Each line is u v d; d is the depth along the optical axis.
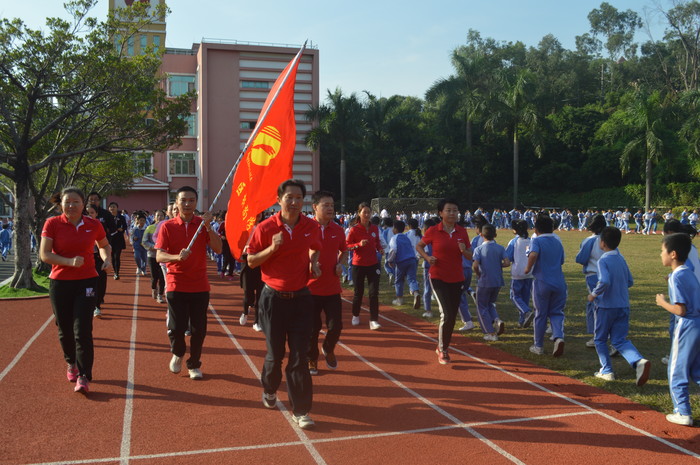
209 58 46.22
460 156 47.91
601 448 4.52
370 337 8.42
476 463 4.24
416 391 5.90
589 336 8.45
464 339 8.34
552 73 68.06
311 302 4.98
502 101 44.91
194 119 47.62
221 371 6.50
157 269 11.16
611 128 49.72
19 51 11.45
